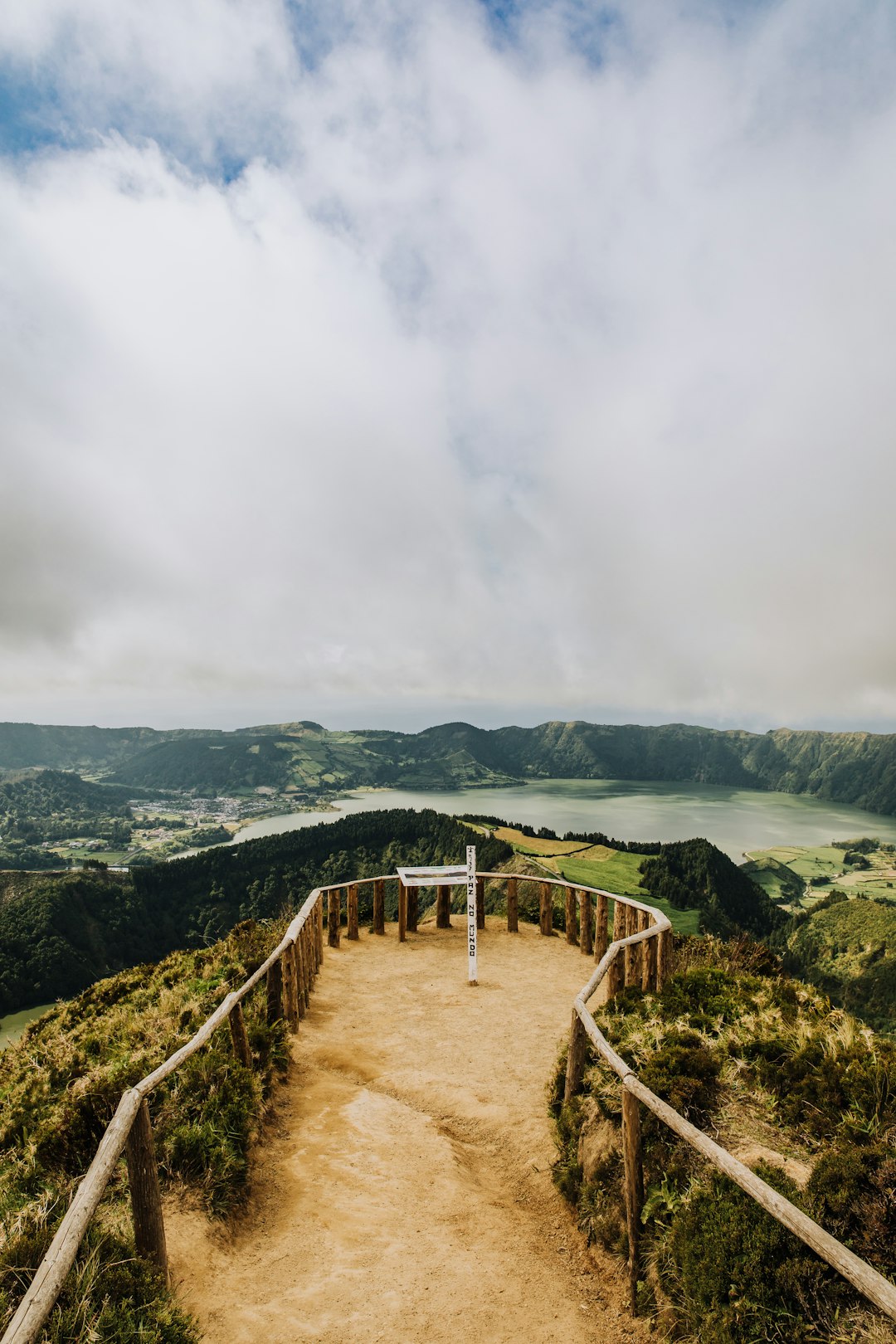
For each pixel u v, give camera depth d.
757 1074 4.74
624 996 6.68
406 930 12.14
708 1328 3.25
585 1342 3.54
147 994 9.28
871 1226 3.17
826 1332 2.99
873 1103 4.15
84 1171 4.65
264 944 9.67
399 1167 5.15
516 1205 4.86
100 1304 3.17
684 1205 3.82
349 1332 3.50
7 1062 8.69
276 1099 6.07
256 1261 4.07
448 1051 7.21
